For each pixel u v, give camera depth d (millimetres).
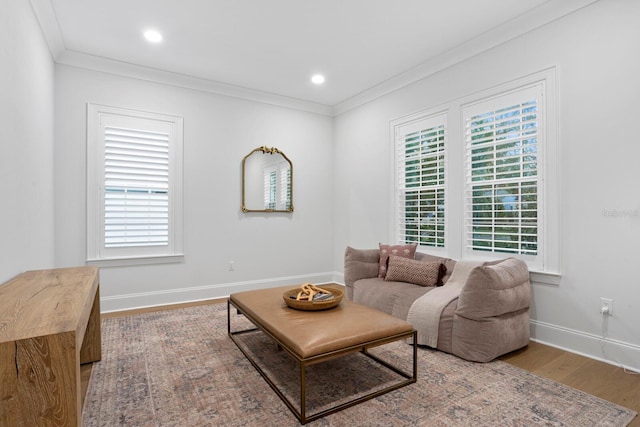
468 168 3482
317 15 2912
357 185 4969
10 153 2010
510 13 2881
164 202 4078
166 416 1815
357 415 1826
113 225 3793
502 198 3180
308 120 5207
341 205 5285
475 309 2482
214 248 4422
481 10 2838
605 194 2512
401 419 1787
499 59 3186
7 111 1959
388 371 2344
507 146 3166
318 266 5312
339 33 3205
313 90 4664
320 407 1890
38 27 2760
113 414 1830
